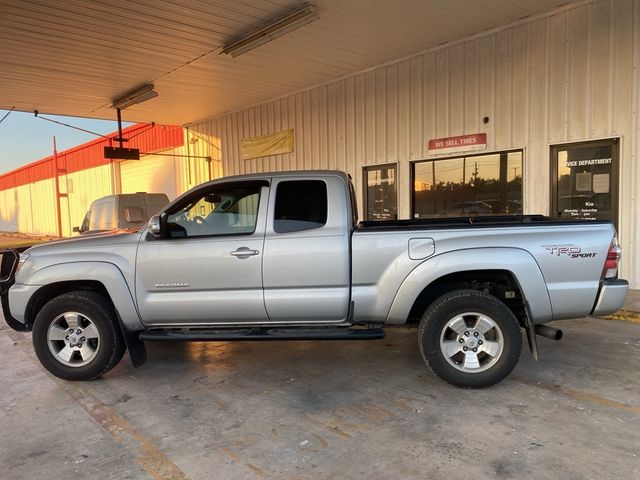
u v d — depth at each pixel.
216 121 15.89
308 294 4.41
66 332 4.71
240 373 4.89
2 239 30.44
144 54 9.73
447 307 4.23
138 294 4.58
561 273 4.17
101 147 23.28
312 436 3.52
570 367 4.78
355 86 11.41
